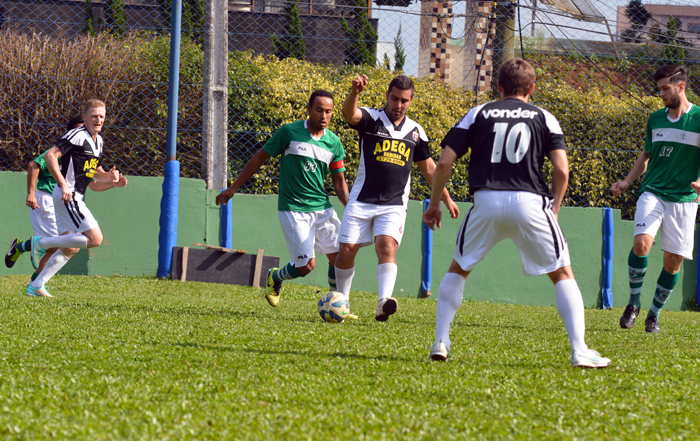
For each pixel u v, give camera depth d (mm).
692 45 22250
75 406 5121
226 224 19922
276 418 4965
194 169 21203
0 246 19516
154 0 27172
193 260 19234
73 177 15062
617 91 21844
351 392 5953
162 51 20938
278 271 14383
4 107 20859
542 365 7863
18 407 5020
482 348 9242
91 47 21359
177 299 15453
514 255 20672
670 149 13531
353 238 12531
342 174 14336
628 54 22406
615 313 18406
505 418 5223
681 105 13477
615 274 20766
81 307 12531
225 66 20297
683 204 13320
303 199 13758
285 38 23594
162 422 4758
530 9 22188
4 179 19500
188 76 20844
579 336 7668
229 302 15344
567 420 5258
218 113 20297
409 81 12453
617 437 4805
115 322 10602
